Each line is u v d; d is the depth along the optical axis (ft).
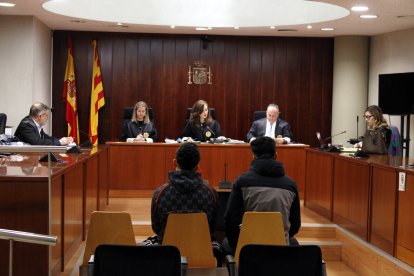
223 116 33.60
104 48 33.14
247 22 30.04
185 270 10.24
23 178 12.51
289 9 29.01
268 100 33.68
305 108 33.81
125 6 29.48
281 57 33.76
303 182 24.61
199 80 33.47
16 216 12.59
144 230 19.74
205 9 30.19
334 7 26.50
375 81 32.27
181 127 33.42
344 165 19.57
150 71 33.35
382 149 21.27
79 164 16.53
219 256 13.15
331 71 33.73
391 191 15.94
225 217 13.20
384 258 15.72
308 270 9.86
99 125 33.17
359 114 33.12
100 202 21.42
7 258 12.75
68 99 32.27
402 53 29.48
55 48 32.42
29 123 20.63
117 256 9.66
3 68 27.20
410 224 14.87
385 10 23.57
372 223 17.29
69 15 27.58
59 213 13.88
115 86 33.24
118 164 24.48
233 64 33.60
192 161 12.48
